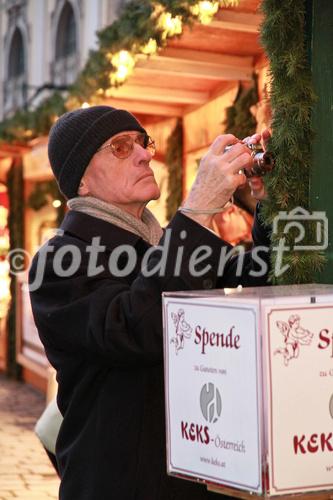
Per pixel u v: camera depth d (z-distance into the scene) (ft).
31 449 22.34
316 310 5.66
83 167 7.93
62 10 48.52
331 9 7.55
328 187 7.57
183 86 20.20
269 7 7.55
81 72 19.25
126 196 7.85
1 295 35.19
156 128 23.73
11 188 34.99
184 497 7.38
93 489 7.35
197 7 13.48
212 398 5.93
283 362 5.55
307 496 5.65
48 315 7.43
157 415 7.39
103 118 7.90
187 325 6.12
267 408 5.50
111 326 6.95
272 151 7.57
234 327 5.73
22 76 56.39
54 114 23.94
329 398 5.70
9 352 35.63
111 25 17.46
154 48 15.58
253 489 5.63
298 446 5.60
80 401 7.61
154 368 7.43
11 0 56.85
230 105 19.02
